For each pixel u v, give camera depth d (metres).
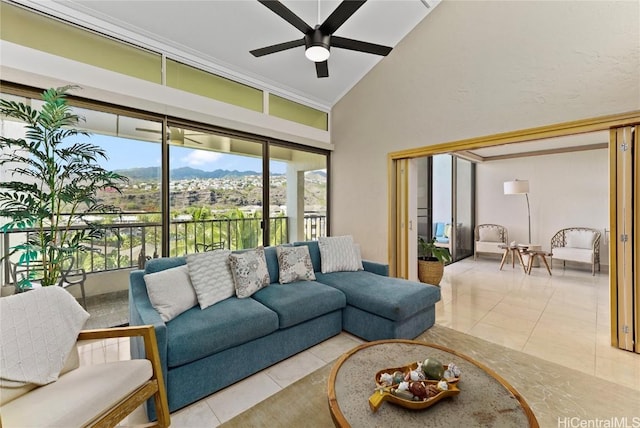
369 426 1.14
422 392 1.26
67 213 2.65
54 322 1.51
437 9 3.62
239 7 2.95
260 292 2.61
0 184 2.04
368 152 4.48
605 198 5.06
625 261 2.44
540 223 5.76
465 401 1.29
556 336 2.69
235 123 3.66
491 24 3.18
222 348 1.90
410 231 4.16
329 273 3.36
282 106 4.38
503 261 5.44
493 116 3.18
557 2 2.76
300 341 2.42
